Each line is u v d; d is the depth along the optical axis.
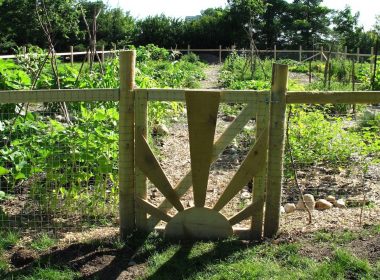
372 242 4.23
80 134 4.98
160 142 8.45
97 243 4.41
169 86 14.90
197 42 44.66
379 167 7.07
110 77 8.36
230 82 18.72
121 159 4.43
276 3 45.91
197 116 4.25
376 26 36.69
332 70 21.53
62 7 30.47
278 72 4.23
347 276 3.78
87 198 5.05
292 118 6.74
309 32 46.41
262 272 3.85
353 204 5.69
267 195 4.44
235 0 40.44
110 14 41.56
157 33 44.38
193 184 4.41
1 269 4.00
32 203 5.24
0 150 4.99
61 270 3.98
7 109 6.16
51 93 4.33
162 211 4.52
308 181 6.43
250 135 8.28
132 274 3.95
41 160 4.94
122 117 4.36
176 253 4.23
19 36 32.31
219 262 4.06
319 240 4.36
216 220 4.49
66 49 36.16
